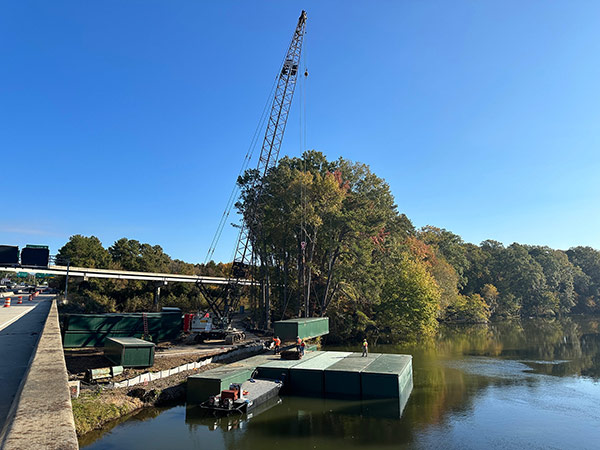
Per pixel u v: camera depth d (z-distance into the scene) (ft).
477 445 79.41
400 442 80.38
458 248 455.22
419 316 236.63
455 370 151.74
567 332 291.79
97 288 307.17
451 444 79.77
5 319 155.84
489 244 556.51
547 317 477.36
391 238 265.34
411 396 115.75
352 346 217.36
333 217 220.64
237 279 240.94
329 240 225.97
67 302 244.42
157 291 308.19
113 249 385.91
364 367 117.08
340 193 224.94
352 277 229.86
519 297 475.31
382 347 214.90
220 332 173.27
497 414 98.58
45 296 344.90
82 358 123.85
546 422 92.99
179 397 104.94
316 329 167.73
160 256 417.69
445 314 392.68
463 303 384.06
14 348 87.71
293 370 116.57
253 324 244.22
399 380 106.93
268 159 239.71
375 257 255.70
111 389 97.45
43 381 31.91
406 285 241.96
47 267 260.01
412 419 94.32
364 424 90.38
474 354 190.29
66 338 135.44
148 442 77.15
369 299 230.68
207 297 246.27
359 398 108.99
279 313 256.11
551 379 135.95
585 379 135.64
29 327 129.59
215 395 98.22
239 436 82.02
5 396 48.19
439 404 107.14
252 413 96.17
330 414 96.78
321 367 117.80
